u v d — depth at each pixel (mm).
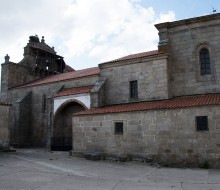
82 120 24156
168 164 19656
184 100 22141
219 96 21250
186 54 24391
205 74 23531
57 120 30312
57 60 47938
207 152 18484
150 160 20359
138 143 21109
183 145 19328
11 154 24422
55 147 29422
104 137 22766
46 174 15375
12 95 39531
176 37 25000
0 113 25953
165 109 20344
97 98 26312
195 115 19188
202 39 23844
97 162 20844
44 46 45562
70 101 29016
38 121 36219
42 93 36188
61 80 33500
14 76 40781
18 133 35594
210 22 23656
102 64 27953
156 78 24562
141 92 25234
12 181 13352
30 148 33656
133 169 17938
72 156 23922
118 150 21891
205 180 14203
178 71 24531
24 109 36594
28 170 16438
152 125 20703
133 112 21641
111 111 22797
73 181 13719
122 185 12984
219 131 18250
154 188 12336
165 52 24453
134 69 26031
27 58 43188
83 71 36844
